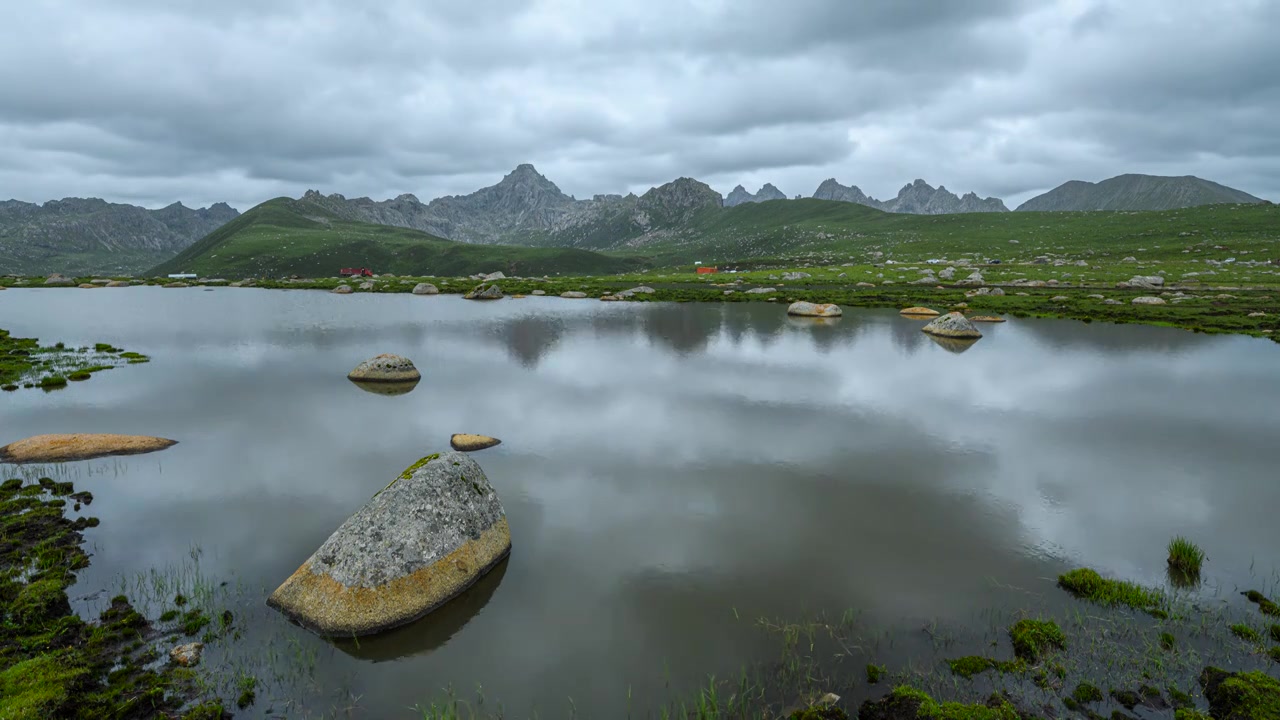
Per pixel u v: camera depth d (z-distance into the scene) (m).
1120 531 18.36
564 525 18.89
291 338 59.75
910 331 63.38
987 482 22.36
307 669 12.24
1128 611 13.91
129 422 29.77
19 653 12.11
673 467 23.92
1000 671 11.80
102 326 69.50
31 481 21.91
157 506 19.92
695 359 47.47
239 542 17.50
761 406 33.12
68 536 17.58
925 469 23.69
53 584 14.62
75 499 20.33
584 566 16.42
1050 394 35.78
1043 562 16.48
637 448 26.16
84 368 43.44
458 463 17.05
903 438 27.55
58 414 31.05
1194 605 14.16
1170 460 24.66
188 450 25.66
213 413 31.56
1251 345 52.41
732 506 20.28
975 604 14.45
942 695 11.22
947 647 12.76
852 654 12.59
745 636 13.34
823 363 45.66
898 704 10.65
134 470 23.25
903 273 152.75
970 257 193.25
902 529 18.53
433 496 15.75
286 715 10.96
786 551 17.19
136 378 40.25
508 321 74.44
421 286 129.00
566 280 176.25
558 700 11.49
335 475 22.91
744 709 11.05
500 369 43.66
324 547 14.62
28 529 17.88
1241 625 13.09
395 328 67.50
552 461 24.55
